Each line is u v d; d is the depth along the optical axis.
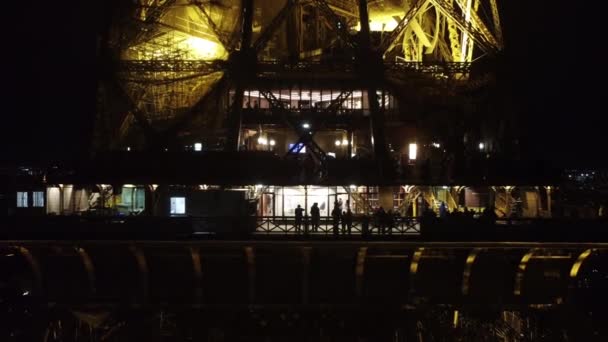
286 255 33.28
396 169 38.09
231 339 37.00
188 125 40.62
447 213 33.47
